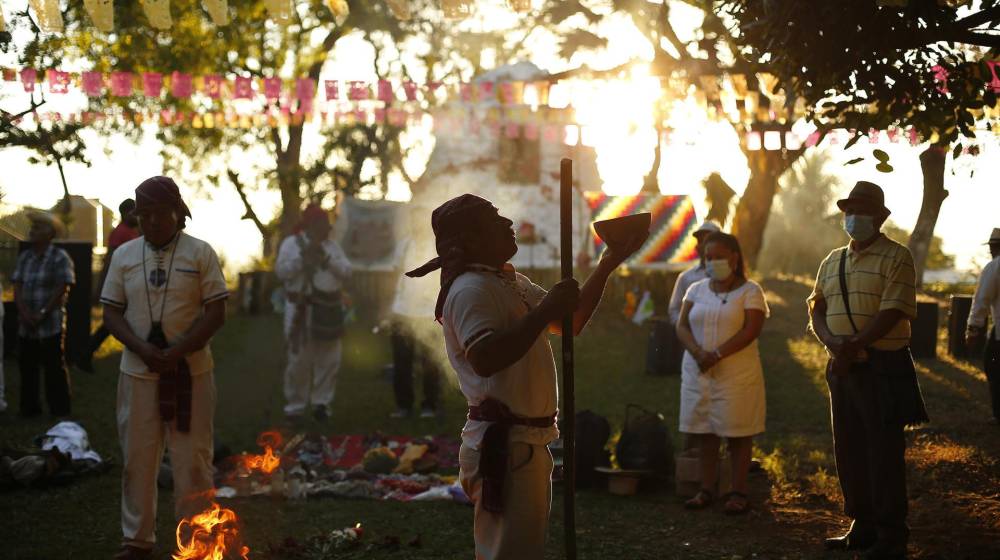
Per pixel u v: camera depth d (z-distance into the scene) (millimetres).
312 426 10250
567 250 3777
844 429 5984
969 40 5375
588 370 13961
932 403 10758
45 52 16859
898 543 5703
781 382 12555
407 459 8320
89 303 13125
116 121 22094
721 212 21062
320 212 10297
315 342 10297
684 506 7180
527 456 3631
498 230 3717
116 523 6527
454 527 6617
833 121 5887
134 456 5617
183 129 25906
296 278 10211
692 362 7148
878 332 5609
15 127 20797
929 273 26250
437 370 10648
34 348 10180
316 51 26016
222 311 5738
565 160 3777
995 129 6812
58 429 8125
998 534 6293
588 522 6797
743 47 5840
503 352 3479
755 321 6910
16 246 20172
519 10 5855
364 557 5953
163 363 5551
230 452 8391
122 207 10969
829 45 5297
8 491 7309
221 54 23203
